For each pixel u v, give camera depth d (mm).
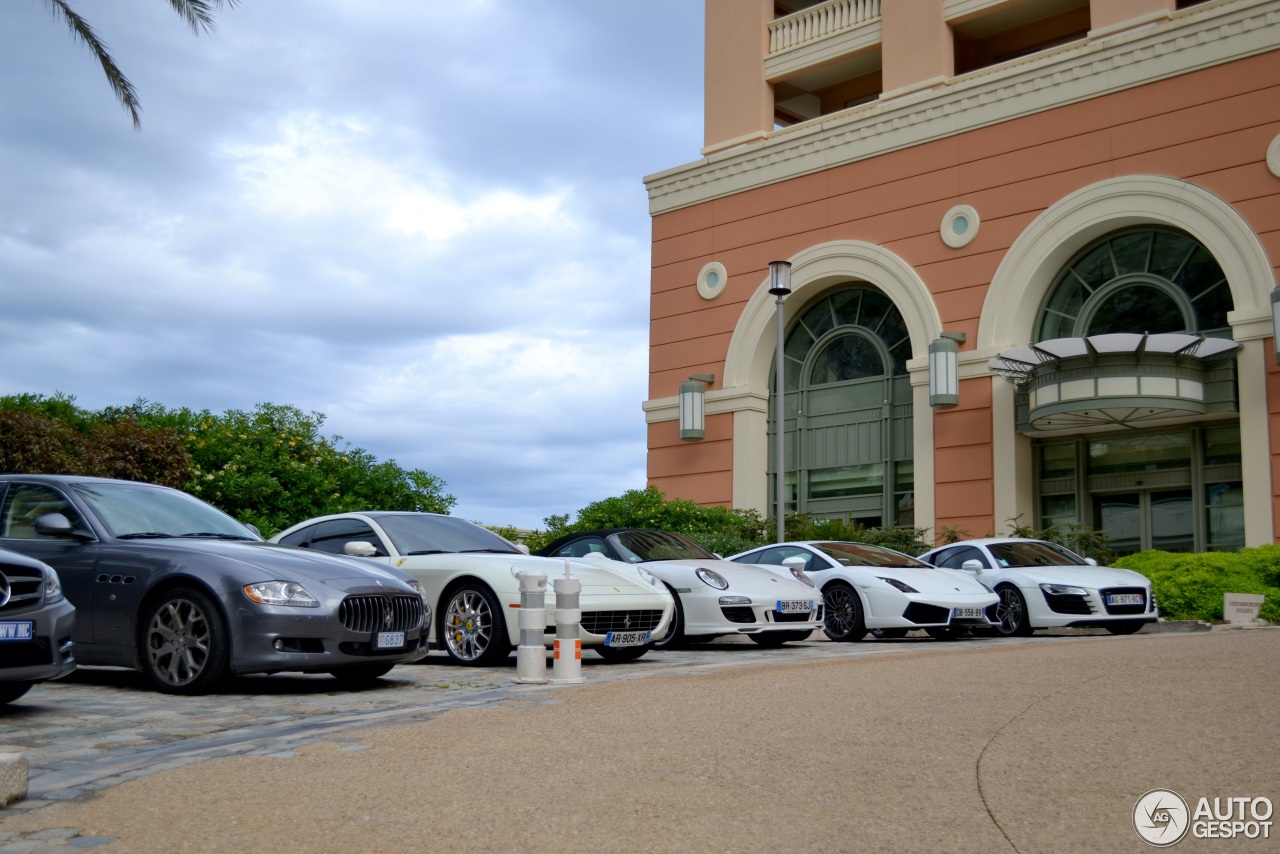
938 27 21594
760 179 23484
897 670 7551
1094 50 19297
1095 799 3717
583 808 3699
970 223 20453
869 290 22344
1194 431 18281
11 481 8164
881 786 3941
